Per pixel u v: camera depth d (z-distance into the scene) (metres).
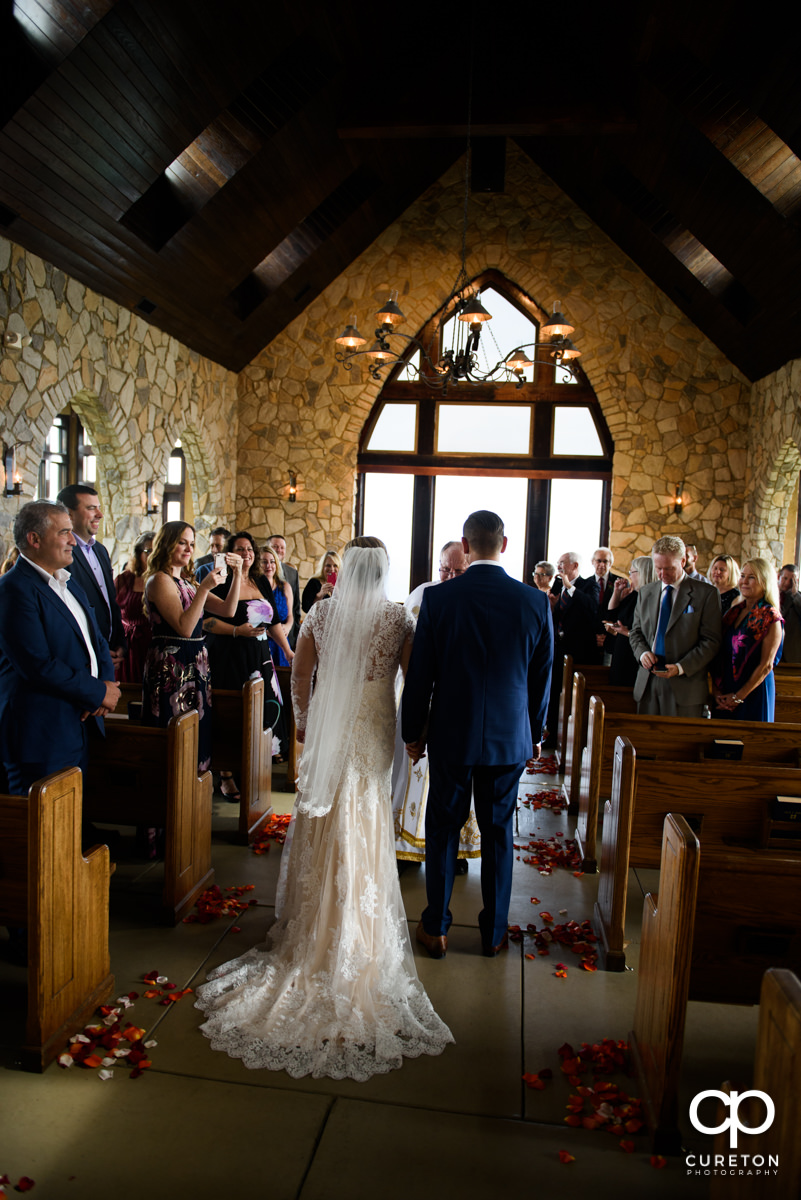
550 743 6.14
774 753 3.33
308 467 9.87
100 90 5.07
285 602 4.99
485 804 2.70
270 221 7.61
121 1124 1.88
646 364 9.33
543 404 9.91
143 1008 2.36
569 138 8.20
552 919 3.08
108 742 3.05
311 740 2.49
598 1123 1.92
